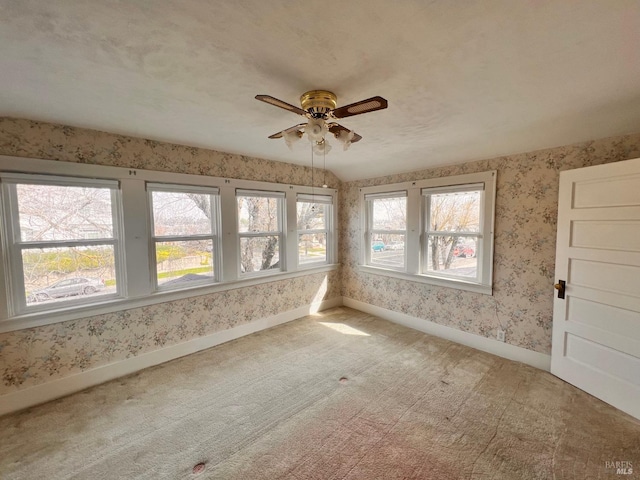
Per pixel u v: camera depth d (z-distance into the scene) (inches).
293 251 161.2
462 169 128.0
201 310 127.2
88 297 101.1
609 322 84.7
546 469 64.6
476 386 97.3
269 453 70.3
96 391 96.9
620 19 44.4
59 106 78.6
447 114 85.5
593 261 88.3
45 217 92.7
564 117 86.9
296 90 70.1
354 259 181.5
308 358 118.3
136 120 90.5
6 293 85.9
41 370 91.5
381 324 156.9
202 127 97.6
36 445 73.5
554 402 87.8
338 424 80.1
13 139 85.5
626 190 79.9
